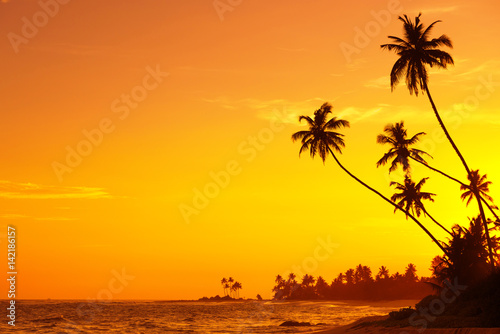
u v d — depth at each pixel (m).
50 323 108.00
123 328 91.56
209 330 83.75
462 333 32.06
